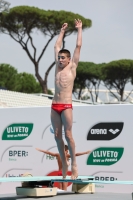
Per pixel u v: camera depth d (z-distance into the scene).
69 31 102.50
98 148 27.03
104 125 26.91
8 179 16.38
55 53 17.12
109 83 138.88
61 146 16.81
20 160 29.34
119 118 26.50
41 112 28.70
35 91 127.44
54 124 16.55
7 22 100.50
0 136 29.97
